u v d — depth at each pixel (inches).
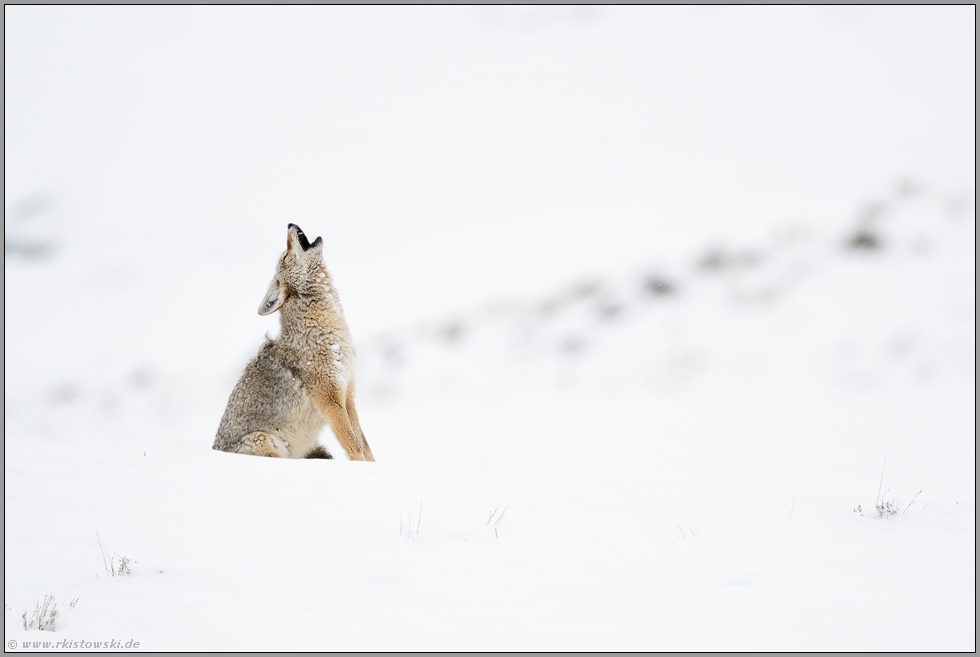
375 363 2524.6
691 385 1924.2
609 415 1819.6
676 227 3142.2
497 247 3531.0
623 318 2456.9
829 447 1414.9
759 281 2434.8
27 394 2770.7
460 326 2691.9
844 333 1974.7
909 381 1680.6
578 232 3444.9
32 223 4963.1
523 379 2197.3
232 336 3125.0
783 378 1835.6
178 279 4003.4
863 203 2778.1
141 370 2837.1
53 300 3762.3
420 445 1632.6
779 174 3715.6
